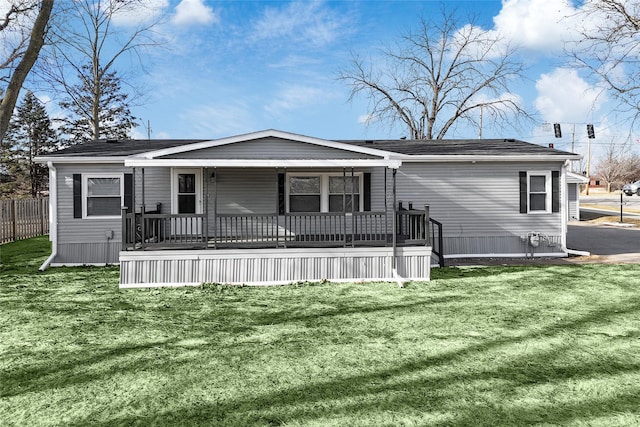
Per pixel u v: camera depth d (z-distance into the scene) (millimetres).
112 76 34969
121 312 7270
